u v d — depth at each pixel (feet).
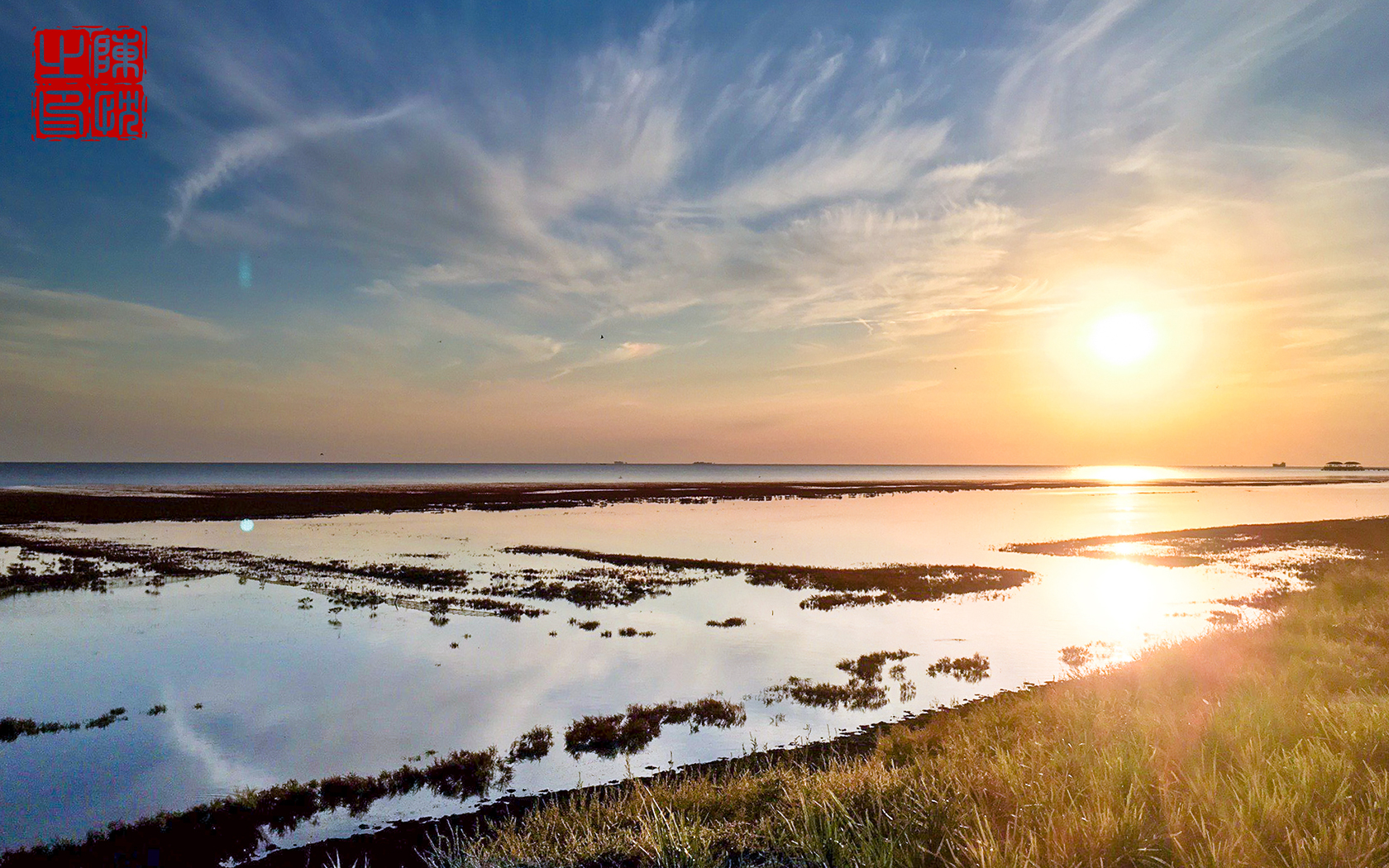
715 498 377.50
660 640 73.26
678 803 24.91
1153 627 77.92
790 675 60.34
